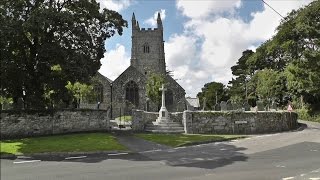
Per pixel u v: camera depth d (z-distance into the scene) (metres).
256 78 76.31
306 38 57.28
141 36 92.94
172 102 71.69
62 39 30.47
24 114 29.80
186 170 15.34
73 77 30.17
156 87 69.00
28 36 30.52
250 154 20.16
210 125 33.16
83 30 31.31
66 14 29.33
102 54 33.66
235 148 22.94
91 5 32.62
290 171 14.78
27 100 30.59
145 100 71.56
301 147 22.47
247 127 33.84
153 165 16.83
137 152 21.73
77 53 30.61
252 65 84.38
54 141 25.80
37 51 29.62
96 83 68.56
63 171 15.31
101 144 24.20
